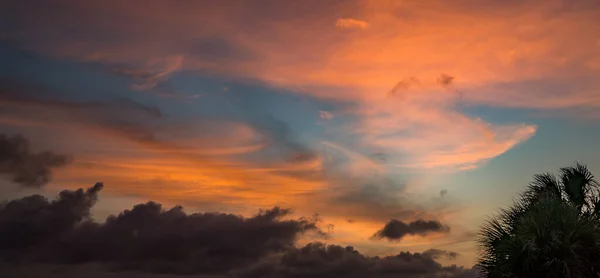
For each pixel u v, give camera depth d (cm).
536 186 1759
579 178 1733
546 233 1484
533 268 1490
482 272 1619
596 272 1472
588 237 1473
